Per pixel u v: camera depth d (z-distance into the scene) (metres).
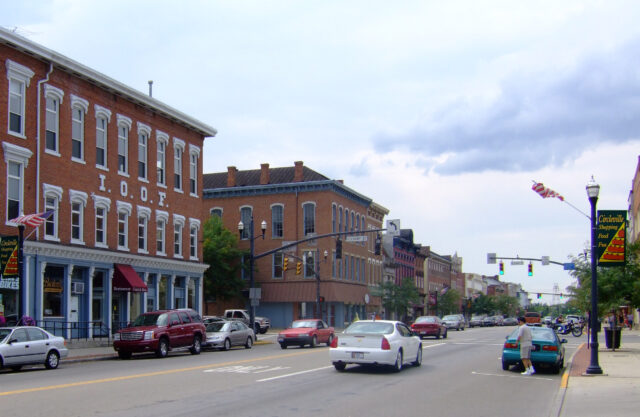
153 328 29.12
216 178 75.94
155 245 42.44
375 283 81.81
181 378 19.16
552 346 21.84
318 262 60.28
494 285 174.25
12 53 31.73
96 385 17.20
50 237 33.56
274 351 33.25
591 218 21.83
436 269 117.31
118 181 39.06
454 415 13.28
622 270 32.69
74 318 35.34
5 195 31.02
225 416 12.48
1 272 27.55
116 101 39.16
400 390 17.02
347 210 73.12
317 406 13.98
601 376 20.39
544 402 15.46
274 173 73.88
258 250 69.50
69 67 34.91
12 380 18.75
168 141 44.12
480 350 34.12
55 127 34.53
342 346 21.22
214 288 65.56
